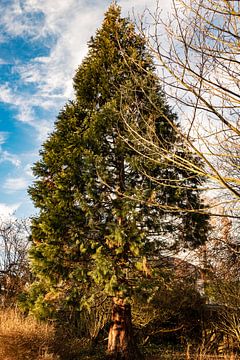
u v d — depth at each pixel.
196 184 7.59
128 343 10.20
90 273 9.23
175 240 10.64
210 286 10.84
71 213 10.30
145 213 9.95
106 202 10.40
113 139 11.06
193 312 14.37
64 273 9.91
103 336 13.88
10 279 17.06
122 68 11.17
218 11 3.71
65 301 9.65
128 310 10.56
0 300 14.83
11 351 8.54
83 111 12.05
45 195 11.03
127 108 5.27
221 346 13.11
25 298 10.45
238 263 6.79
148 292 9.66
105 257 9.41
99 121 10.66
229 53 3.91
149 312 13.66
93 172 10.20
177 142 4.82
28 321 10.03
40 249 10.07
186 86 3.84
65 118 12.22
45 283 10.15
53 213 10.12
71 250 10.11
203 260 7.92
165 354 12.46
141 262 9.65
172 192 9.65
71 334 12.23
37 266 9.94
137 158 8.96
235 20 3.85
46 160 11.14
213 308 14.28
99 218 10.40
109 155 11.20
